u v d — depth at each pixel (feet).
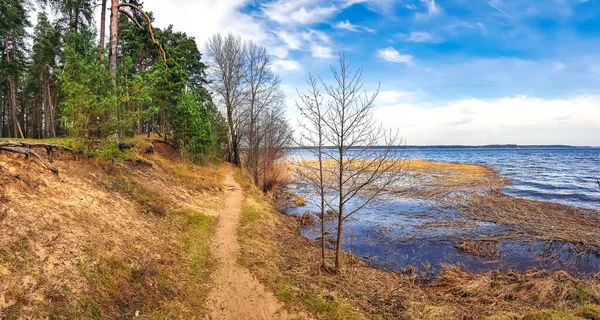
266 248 30.78
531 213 53.47
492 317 20.01
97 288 16.85
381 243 39.42
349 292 23.31
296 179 92.68
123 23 78.64
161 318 17.33
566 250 36.65
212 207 41.78
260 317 19.17
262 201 54.85
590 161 191.21
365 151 24.14
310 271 26.55
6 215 17.13
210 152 80.18
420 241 40.27
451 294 25.29
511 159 217.15
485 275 28.76
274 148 85.97
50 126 91.71
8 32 75.31
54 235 18.12
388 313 20.97
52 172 25.18
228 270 24.35
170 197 37.55
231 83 94.73
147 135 74.95
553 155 285.02
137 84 36.76
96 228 21.65
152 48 75.10
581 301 22.43
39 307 13.87
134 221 26.81
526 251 36.70
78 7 61.82
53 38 71.92
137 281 19.36
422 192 73.87
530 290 24.95
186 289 20.90
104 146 33.27
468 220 50.16
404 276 29.22
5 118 127.75
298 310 19.98
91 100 30.07
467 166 143.13
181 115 64.08
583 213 53.72
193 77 101.91
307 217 48.60
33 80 91.20
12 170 21.58
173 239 27.48
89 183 28.14
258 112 88.99
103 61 32.99
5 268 14.28
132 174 37.78
